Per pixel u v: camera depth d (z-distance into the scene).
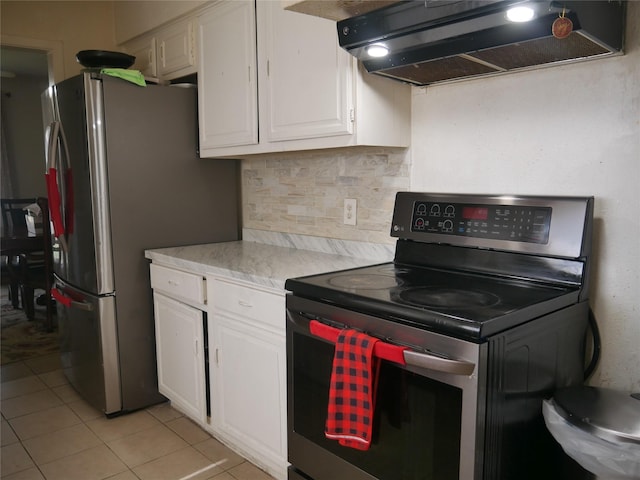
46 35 3.12
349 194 2.23
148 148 2.50
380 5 1.46
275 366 1.85
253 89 2.18
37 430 2.42
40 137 6.53
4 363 3.35
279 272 1.89
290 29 1.96
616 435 1.09
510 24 1.26
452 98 1.83
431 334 1.18
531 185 1.65
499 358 1.16
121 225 2.44
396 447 1.30
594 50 1.38
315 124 1.90
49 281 3.98
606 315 1.51
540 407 1.33
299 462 1.63
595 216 1.51
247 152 2.27
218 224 2.79
